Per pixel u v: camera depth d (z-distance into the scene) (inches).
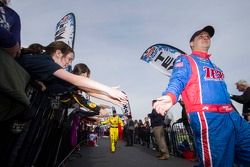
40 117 83.4
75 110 168.1
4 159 65.3
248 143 84.2
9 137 64.5
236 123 84.4
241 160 86.4
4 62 54.9
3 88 52.9
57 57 95.4
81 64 146.7
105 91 67.0
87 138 546.9
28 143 77.6
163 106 75.4
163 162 278.2
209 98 84.6
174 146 350.9
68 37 222.8
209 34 96.7
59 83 76.7
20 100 55.1
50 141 108.0
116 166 242.7
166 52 313.3
